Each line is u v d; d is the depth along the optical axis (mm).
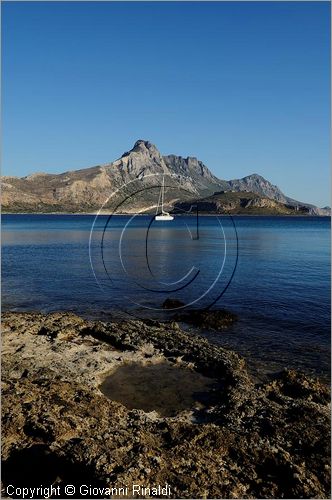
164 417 10547
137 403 11375
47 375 11828
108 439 8211
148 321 18500
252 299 23688
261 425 9539
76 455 7625
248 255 44656
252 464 7961
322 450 8508
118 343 15586
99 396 10477
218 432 8914
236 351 15570
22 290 26672
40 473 7594
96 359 13859
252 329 18297
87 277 31109
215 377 13094
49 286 27891
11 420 8539
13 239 68938
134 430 8828
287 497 7180
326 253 46875
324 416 9961
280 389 11992
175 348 15016
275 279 29797
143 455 7719
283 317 20125
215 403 11359
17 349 14219
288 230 98438
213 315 19328
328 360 14719
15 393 9680
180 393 11984
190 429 9031
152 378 12945
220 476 7488
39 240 66438
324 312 20938
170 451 8055
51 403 9406
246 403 10820
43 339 15516
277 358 14891
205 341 16094
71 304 23047
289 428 9344
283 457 8086
